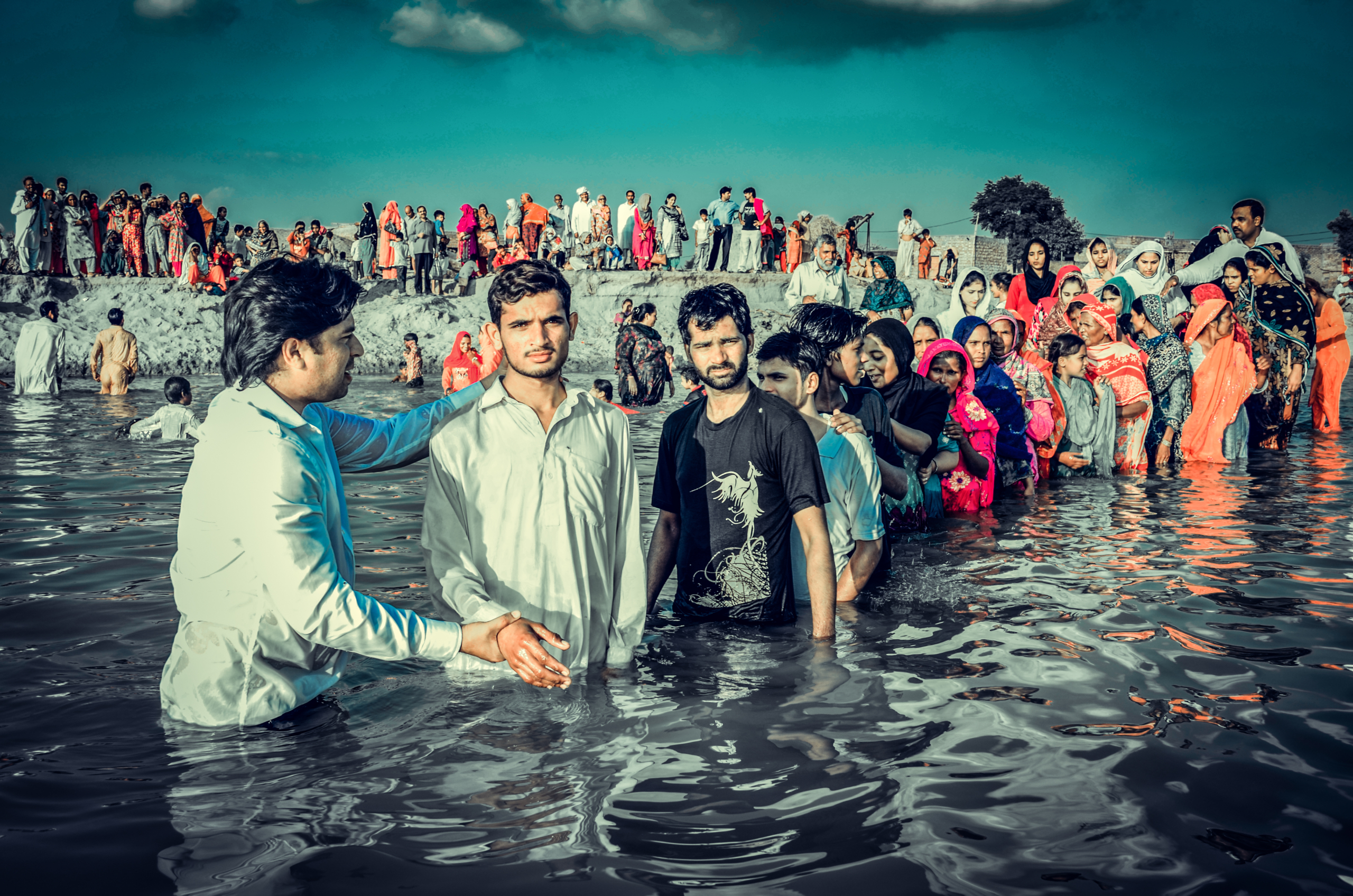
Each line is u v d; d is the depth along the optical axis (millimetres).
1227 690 2711
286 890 1702
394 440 2873
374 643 2418
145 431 8594
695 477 3508
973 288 8148
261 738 2391
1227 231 9688
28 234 19062
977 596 3795
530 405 2887
